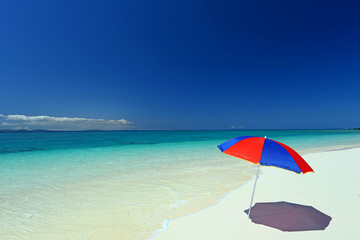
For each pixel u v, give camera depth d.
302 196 5.18
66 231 3.62
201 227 3.59
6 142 28.78
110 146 22.12
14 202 5.12
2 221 4.06
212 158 12.74
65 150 18.17
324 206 4.48
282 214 4.07
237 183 6.68
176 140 33.41
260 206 4.55
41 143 26.55
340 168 8.58
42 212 4.48
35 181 7.17
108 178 7.56
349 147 18.47
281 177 7.30
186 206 4.71
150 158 12.87
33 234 3.54
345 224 3.60
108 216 4.23
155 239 3.22
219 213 4.21
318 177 7.14
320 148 17.69
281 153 2.95
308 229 3.44
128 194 5.68
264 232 3.35
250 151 3.02
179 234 3.35
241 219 3.88
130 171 8.82
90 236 3.42
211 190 5.96
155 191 5.93
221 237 3.20
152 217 4.13
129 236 3.39
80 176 7.91
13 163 11.13
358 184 6.23
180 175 7.96
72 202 5.10
